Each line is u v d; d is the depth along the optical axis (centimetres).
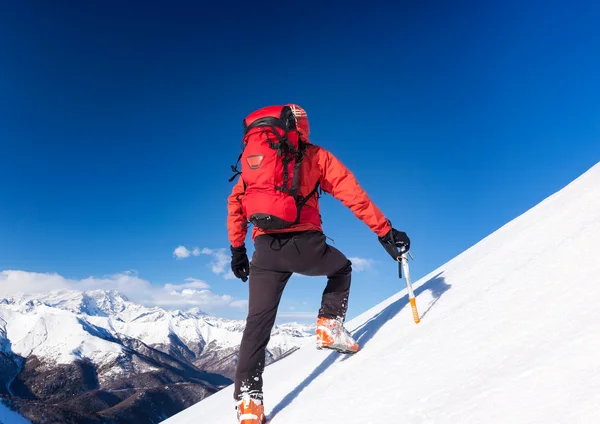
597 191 362
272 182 265
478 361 196
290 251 276
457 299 322
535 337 185
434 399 185
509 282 264
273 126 269
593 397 126
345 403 233
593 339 154
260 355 273
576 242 261
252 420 260
